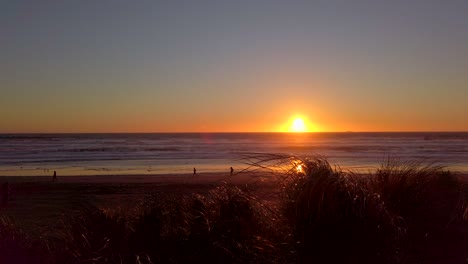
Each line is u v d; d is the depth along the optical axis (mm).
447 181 8086
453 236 6027
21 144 110312
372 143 121625
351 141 142500
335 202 5379
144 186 25266
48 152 75875
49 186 25797
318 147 95688
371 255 5180
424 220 6355
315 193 5465
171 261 5480
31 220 10797
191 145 108688
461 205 7012
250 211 6035
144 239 5691
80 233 5844
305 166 6371
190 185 23375
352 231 5215
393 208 6277
